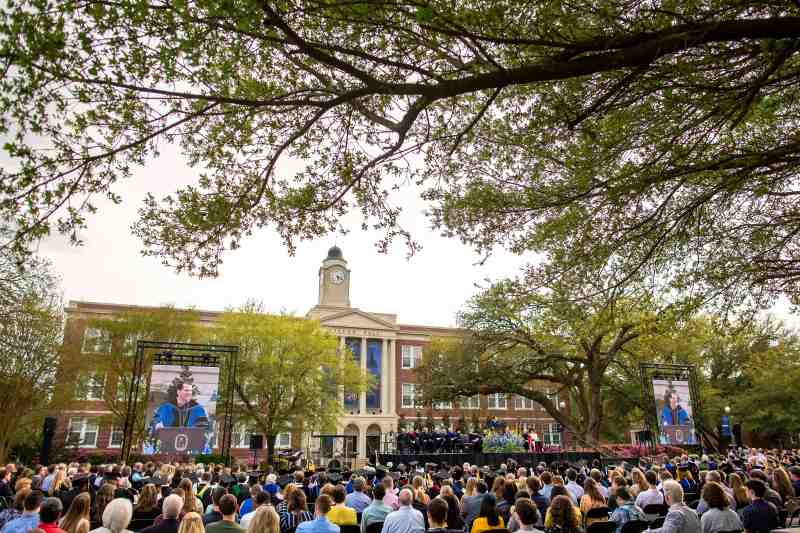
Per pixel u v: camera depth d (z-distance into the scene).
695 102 7.68
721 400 41.91
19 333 28.28
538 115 8.05
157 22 5.56
